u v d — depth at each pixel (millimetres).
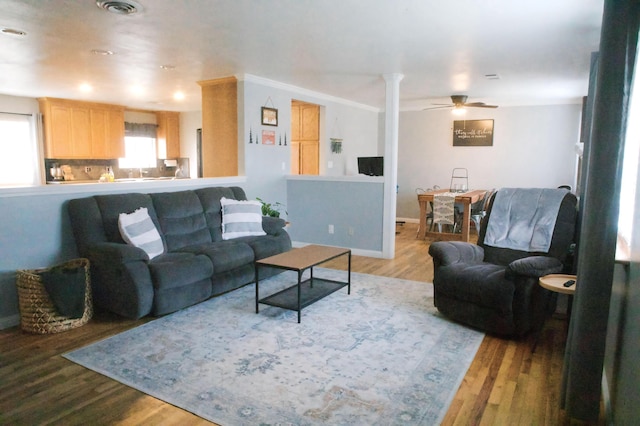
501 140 7980
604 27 1896
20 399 2248
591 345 1990
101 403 2215
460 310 3217
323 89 6172
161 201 4074
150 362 2652
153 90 6258
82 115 7457
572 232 3373
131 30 3342
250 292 4051
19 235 3283
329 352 2801
